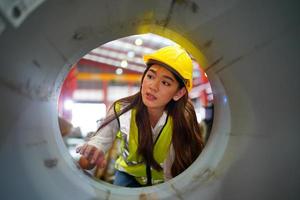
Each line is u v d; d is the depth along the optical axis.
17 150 1.04
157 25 1.09
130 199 1.15
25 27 0.97
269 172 1.07
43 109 1.10
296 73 1.04
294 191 1.07
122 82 6.73
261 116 1.06
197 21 1.03
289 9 1.00
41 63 1.05
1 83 1.00
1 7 0.93
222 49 1.06
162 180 2.04
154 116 1.97
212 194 1.10
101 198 1.14
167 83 1.84
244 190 1.08
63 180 1.11
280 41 1.02
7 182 1.03
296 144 1.06
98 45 1.15
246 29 1.02
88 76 6.55
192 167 1.22
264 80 1.05
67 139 3.33
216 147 1.16
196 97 3.80
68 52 1.09
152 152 1.97
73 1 0.98
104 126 2.03
